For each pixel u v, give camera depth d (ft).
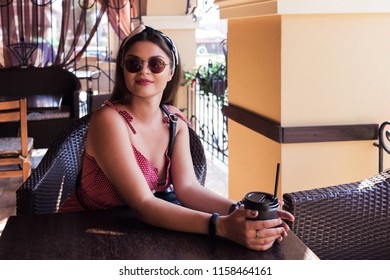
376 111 8.62
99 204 6.15
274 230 4.67
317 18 8.34
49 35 26.02
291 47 8.36
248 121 9.86
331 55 8.44
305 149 8.55
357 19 8.41
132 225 5.27
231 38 11.16
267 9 8.43
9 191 15.90
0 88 20.70
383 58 8.54
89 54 29.22
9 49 23.52
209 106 20.83
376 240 6.32
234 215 4.78
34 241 4.86
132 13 24.39
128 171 5.63
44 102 18.26
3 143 14.44
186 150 6.50
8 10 22.93
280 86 8.44
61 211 6.34
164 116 6.39
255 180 9.94
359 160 8.68
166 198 6.32
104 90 29.37
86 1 23.79
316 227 6.08
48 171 7.07
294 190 8.59
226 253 4.63
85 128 7.91
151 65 5.85
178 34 21.67
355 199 6.20
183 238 4.94
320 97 8.50
